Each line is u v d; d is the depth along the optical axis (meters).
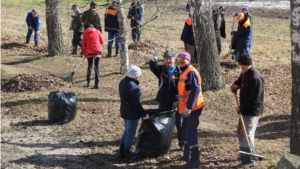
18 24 57.41
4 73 31.81
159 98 17.34
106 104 25.05
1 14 62.88
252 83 15.22
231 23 54.91
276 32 50.62
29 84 27.77
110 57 37.97
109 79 31.27
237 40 31.95
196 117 15.76
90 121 21.91
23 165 16.44
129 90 16.25
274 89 28.30
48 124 21.53
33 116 22.77
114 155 17.72
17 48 43.12
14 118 22.55
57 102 21.28
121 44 31.58
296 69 13.39
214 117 23.23
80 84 30.25
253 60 37.09
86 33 28.52
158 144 16.89
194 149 15.91
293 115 13.70
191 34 31.92
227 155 17.38
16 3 70.06
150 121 16.69
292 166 11.09
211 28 25.23
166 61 16.86
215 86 25.72
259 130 21.16
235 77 30.84
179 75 16.95
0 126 21.25
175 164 16.58
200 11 24.72
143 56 38.16
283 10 61.91
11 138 19.56
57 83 28.75
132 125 16.64
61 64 36.25
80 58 38.19
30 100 24.92
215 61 25.69
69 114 21.58
